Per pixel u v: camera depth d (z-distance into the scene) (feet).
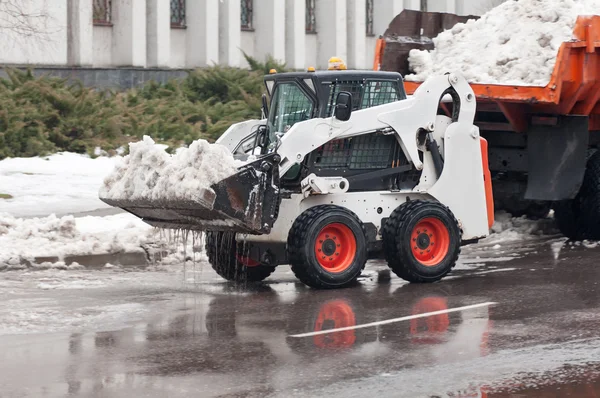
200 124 93.04
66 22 107.96
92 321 36.68
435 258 44.65
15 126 82.02
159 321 36.63
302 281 42.88
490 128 56.90
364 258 43.50
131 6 115.85
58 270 49.03
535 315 36.37
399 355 30.89
